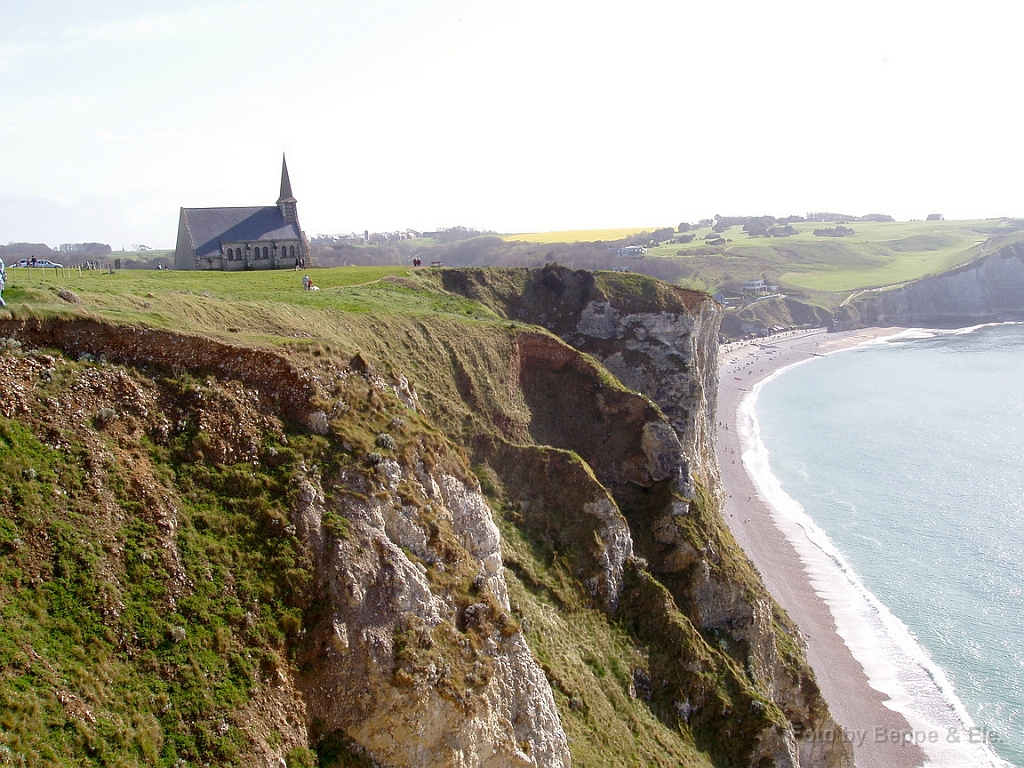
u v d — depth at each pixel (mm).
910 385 159125
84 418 24156
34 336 25156
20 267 55250
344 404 30844
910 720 56719
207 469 25672
